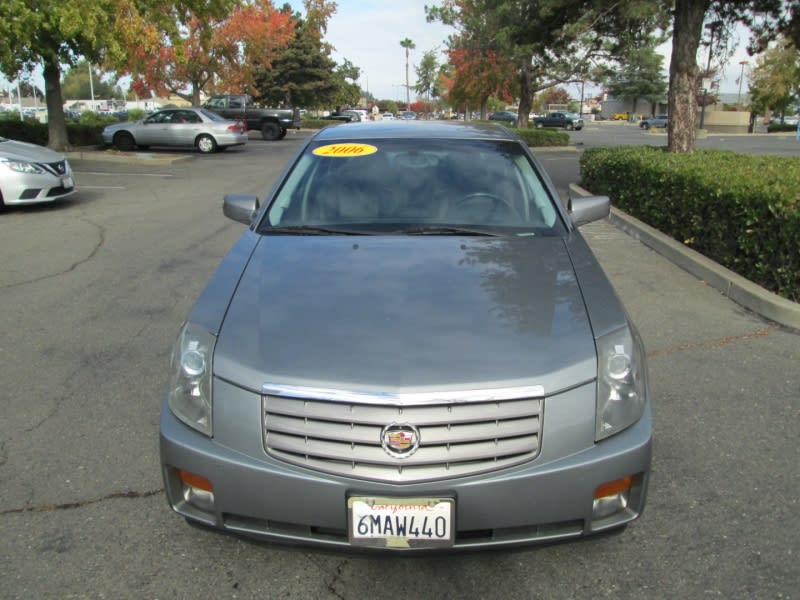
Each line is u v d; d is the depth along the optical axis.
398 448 2.21
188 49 31.42
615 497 2.36
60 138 20.69
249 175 16.16
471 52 32.09
